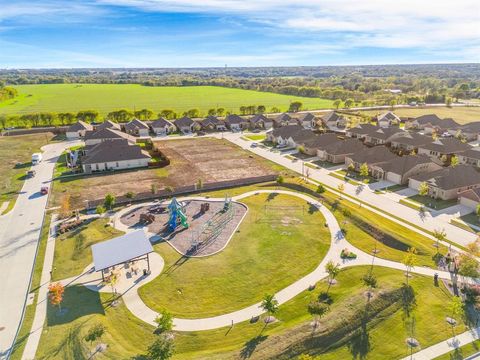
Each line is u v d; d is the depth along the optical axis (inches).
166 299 1424.7
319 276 1573.6
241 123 4958.2
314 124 4985.2
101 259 1503.4
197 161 3378.4
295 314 1338.6
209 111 5880.9
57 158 3420.3
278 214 2172.7
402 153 3462.1
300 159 3444.9
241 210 2245.3
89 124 4670.3
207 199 2425.0
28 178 2856.8
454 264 1633.9
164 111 5502.0
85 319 1279.5
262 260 1686.8
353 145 3373.5
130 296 1437.0
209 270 1605.6
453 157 3189.0
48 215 2183.8
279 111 6161.4
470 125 4362.7
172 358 1131.9
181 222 2001.7
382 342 1211.9
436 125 4621.1
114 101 7824.8
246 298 1435.8
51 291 1336.1
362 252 1759.4
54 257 1720.0
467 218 2135.8
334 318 1285.7
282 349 1157.1
